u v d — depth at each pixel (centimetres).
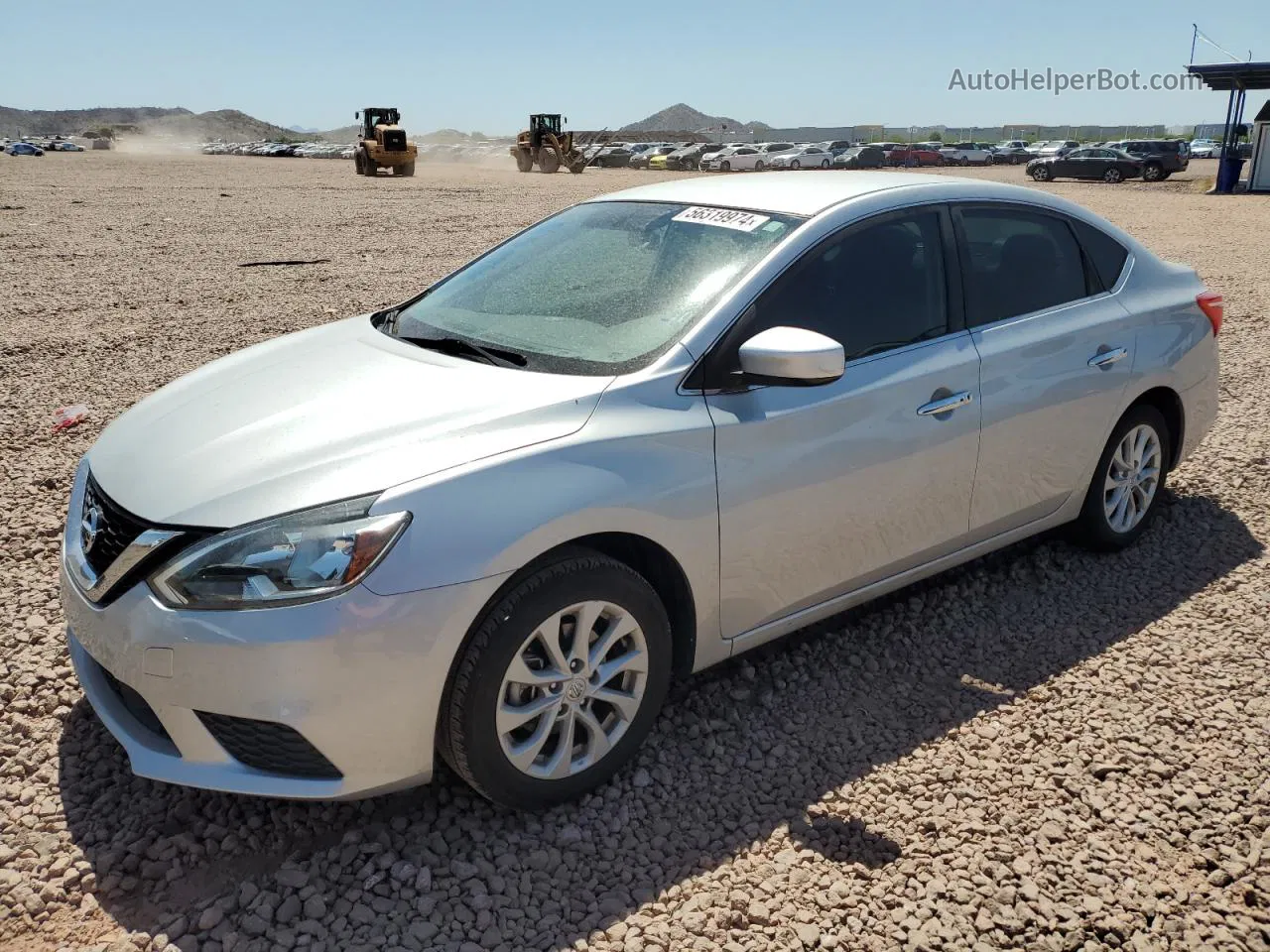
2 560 436
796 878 268
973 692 356
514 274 382
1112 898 262
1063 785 307
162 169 4534
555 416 286
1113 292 435
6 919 249
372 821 286
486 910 256
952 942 248
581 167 4409
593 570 278
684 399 302
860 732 333
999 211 401
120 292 1073
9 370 743
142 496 273
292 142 10300
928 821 290
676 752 321
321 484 259
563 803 294
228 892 260
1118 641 390
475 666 261
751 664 371
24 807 288
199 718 256
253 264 1284
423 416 285
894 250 361
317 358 346
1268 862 276
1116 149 3900
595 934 249
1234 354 827
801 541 328
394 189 2912
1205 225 1925
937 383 355
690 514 296
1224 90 3131
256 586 247
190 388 344
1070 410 404
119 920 251
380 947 244
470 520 258
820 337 296
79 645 300
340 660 246
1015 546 469
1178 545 471
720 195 381
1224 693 354
